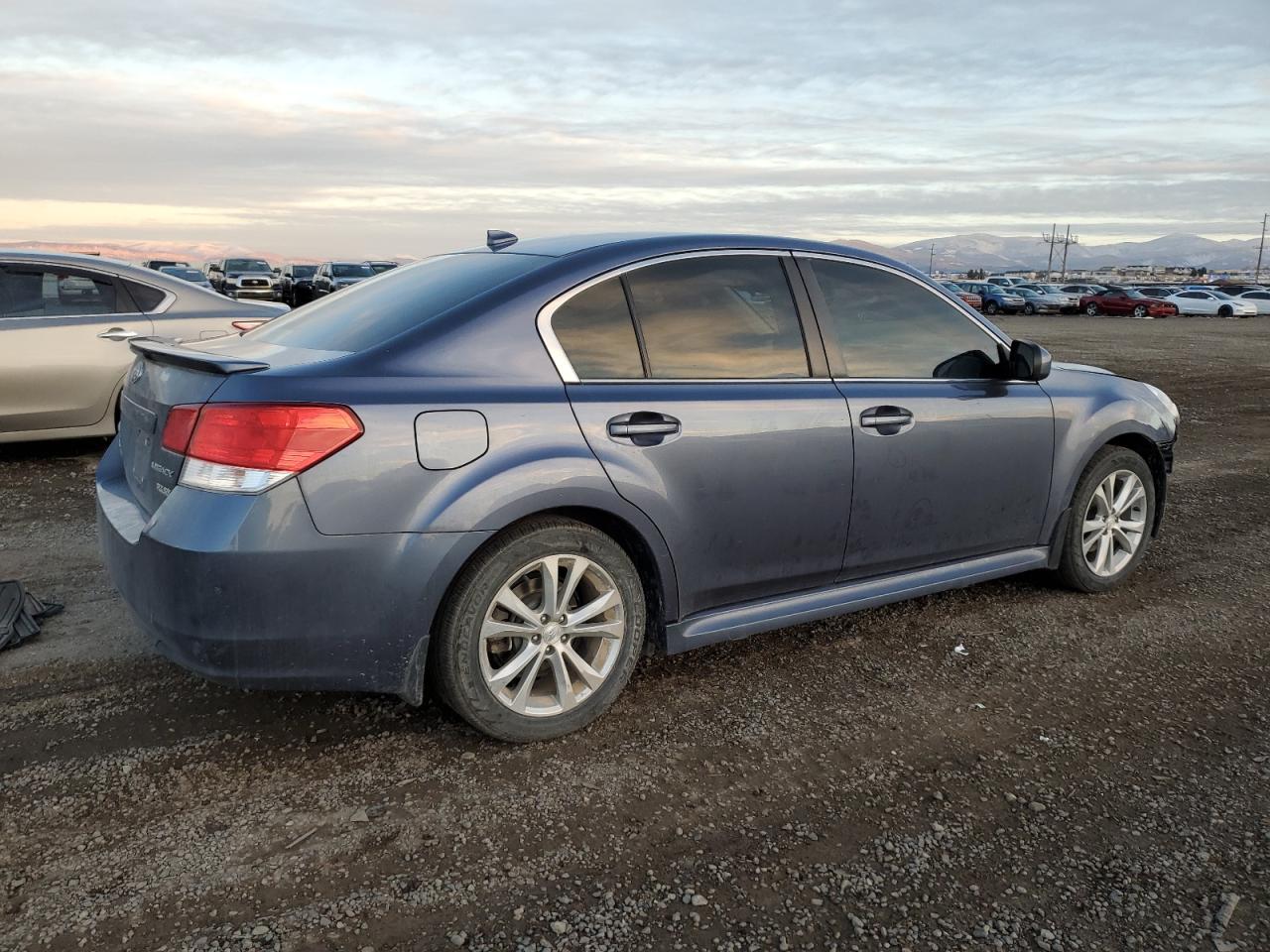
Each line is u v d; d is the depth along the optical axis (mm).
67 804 2566
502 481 2707
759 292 3398
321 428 2510
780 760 2902
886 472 3549
